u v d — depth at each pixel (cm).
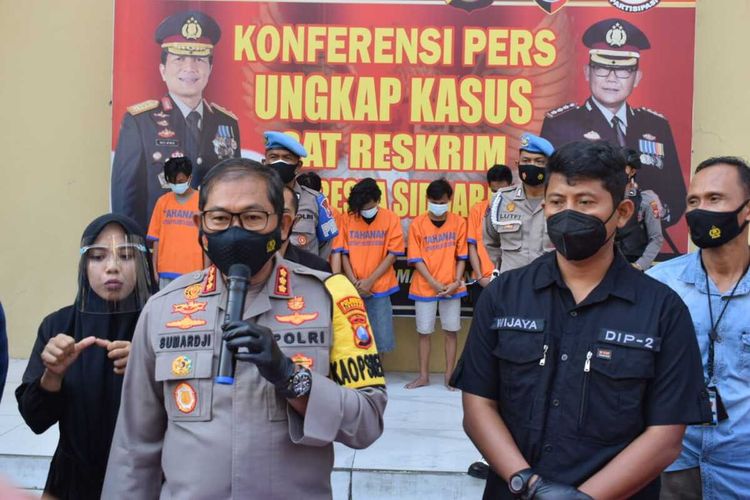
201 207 198
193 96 671
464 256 654
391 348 660
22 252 700
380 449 486
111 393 247
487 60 662
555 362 208
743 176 256
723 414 253
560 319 212
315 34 668
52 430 512
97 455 248
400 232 655
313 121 671
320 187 634
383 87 668
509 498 213
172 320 200
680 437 202
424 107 667
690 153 647
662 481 267
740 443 253
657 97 649
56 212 699
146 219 675
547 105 660
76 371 247
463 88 664
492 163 666
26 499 68
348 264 653
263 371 178
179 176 636
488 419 214
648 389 203
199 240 202
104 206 699
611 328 205
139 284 255
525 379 209
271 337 177
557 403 205
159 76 671
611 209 204
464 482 445
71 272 701
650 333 202
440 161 669
